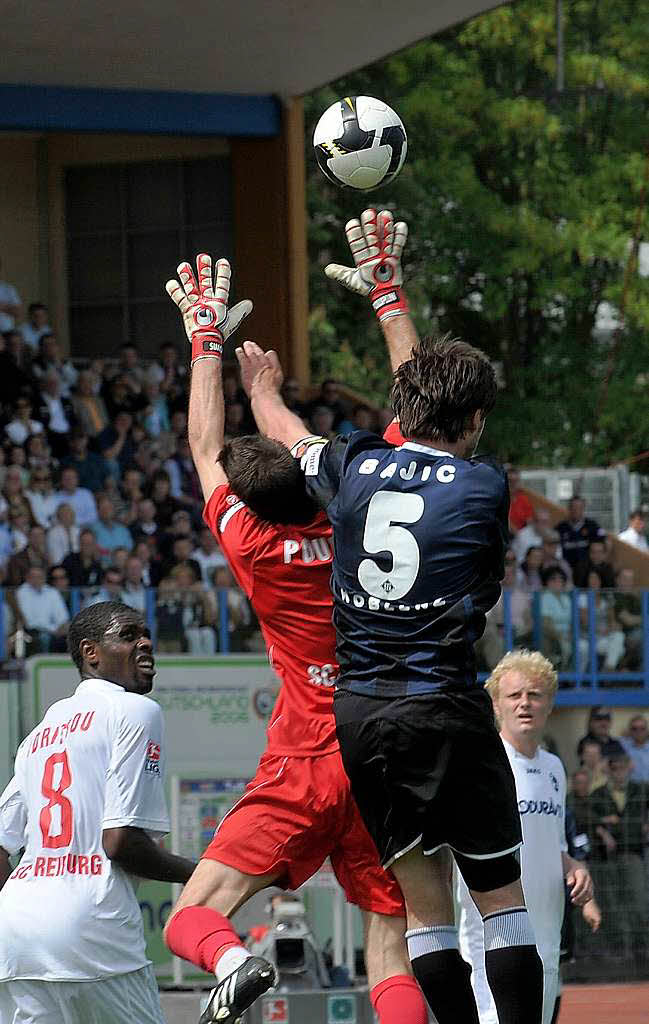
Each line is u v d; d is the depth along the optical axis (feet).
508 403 398.42
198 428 58.54
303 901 151.94
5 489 195.21
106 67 239.09
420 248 385.09
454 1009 50.14
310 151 370.32
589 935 171.53
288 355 259.19
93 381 221.25
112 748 61.46
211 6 215.51
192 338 59.52
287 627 54.34
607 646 205.67
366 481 49.70
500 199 376.48
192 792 152.87
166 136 253.85
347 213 376.27
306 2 214.07
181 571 191.93
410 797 48.85
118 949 61.05
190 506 213.05
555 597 204.54
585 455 398.01
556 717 203.51
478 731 48.75
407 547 48.67
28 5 212.02
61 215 274.98
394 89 380.17
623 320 393.09
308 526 54.34
